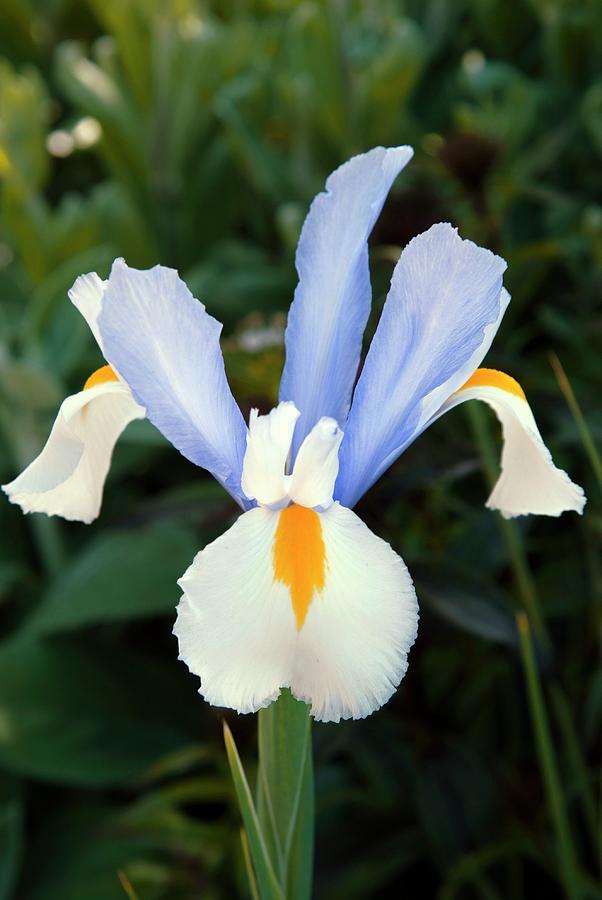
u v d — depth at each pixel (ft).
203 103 2.54
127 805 1.84
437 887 1.71
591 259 2.22
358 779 1.73
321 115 2.37
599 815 1.59
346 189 1.08
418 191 1.74
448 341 1.02
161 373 1.01
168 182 2.51
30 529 2.23
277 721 1.03
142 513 1.51
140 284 0.99
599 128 2.31
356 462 1.06
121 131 2.45
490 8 2.77
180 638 0.93
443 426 1.80
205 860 1.59
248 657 0.93
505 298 1.03
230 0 3.09
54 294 2.09
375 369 1.04
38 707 1.78
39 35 3.17
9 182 2.25
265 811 1.06
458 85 2.83
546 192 2.10
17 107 2.45
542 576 1.80
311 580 0.95
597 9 2.51
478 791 1.54
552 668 1.44
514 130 2.38
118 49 2.48
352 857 1.58
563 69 2.61
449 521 1.87
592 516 1.70
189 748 1.58
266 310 2.23
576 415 1.31
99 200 2.55
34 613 1.92
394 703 1.53
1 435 2.20
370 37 2.58
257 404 1.49
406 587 0.94
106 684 1.85
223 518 1.48
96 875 1.67
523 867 1.66
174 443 1.01
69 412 1.05
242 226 2.86
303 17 2.28
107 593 1.80
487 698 1.74
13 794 1.76
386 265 1.60
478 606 1.37
